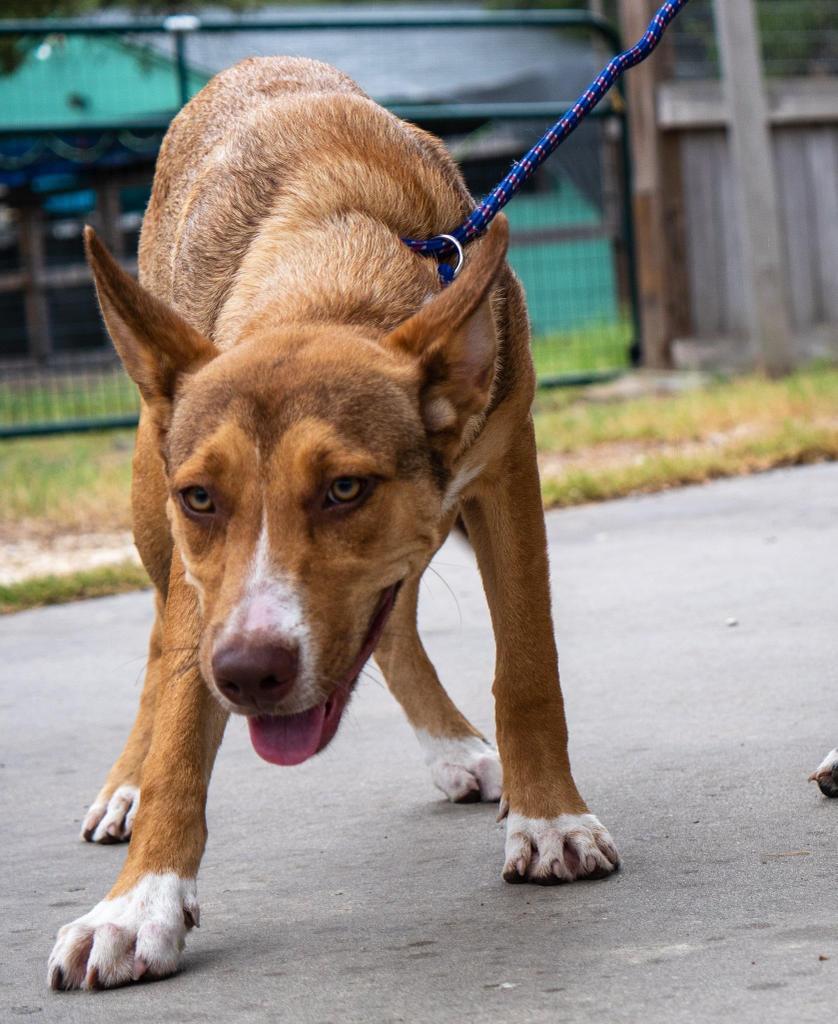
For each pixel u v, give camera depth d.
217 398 2.71
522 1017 2.32
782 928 2.58
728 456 8.51
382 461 2.68
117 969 2.65
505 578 3.26
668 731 4.05
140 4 15.60
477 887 3.06
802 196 12.28
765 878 2.87
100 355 16.20
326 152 3.49
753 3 11.02
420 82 17.19
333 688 2.61
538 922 2.79
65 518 8.38
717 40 11.89
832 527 6.78
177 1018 2.46
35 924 3.04
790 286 12.28
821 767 3.36
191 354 2.90
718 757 3.77
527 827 3.12
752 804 3.37
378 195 3.41
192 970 2.71
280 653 2.48
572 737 4.10
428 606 6.14
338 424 2.65
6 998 2.62
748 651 4.84
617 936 2.65
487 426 3.15
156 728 2.89
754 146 11.08
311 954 2.73
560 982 2.45
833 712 4.06
